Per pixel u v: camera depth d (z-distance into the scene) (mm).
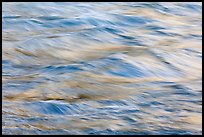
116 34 32312
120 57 26562
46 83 22672
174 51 28344
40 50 29062
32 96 20984
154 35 32500
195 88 22484
